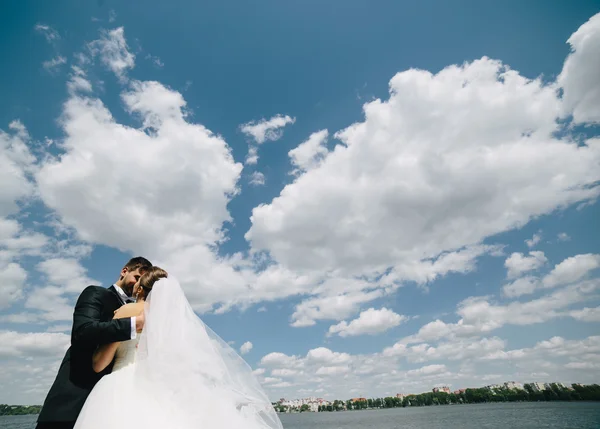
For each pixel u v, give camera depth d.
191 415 3.07
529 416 106.50
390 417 172.00
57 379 3.52
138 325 3.47
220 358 3.65
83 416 2.98
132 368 3.41
